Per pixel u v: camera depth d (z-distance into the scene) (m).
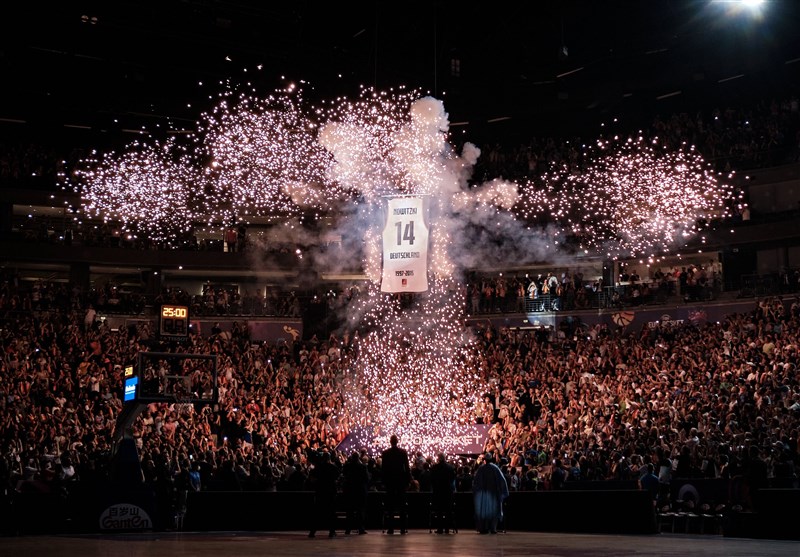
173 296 45.12
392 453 19.20
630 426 27.78
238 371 36.75
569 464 25.91
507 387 35.25
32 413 29.08
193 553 12.48
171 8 41.25
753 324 33.91
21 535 18.88
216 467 25.00
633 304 43.34
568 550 13.30
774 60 45.84
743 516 17.61
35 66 44.53
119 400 32.09
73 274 47.31
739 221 43.38
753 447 18.03
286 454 30.33
